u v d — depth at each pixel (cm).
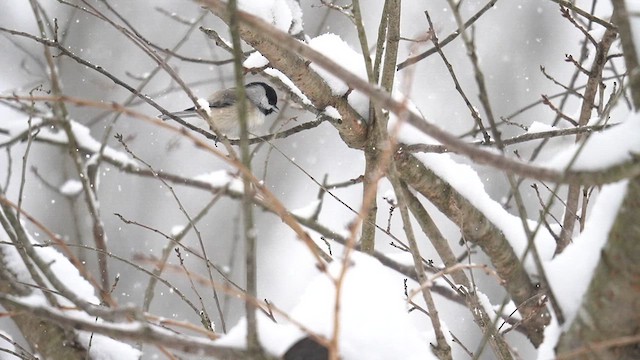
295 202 2144
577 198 775
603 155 376
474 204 825
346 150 2242
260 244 2108
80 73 1902
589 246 495
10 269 679
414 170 805
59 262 704
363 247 736
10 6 1978
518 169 350
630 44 409
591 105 845
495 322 482
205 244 2008
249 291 367
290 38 329
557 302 494
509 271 813
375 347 421
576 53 2189
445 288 841
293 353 400
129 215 2061
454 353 1761
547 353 496
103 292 434
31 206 1783
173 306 1759
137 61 2111
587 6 1580
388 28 725
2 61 1842
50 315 388
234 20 358
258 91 1574
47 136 1070
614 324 452
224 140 709
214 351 382
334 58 795
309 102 828
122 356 677
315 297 443
